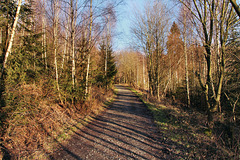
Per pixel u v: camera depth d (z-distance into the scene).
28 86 5.80
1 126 4.15
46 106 6.64
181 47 15.33
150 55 17.67
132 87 37.50
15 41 6.27
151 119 8.13
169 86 21.70
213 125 5.97
